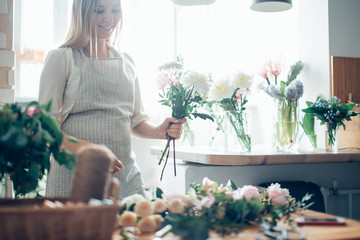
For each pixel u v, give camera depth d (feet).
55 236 2.73
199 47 12.98
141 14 12.00
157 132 6.29
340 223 3.60
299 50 9.80
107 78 5.99
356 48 9.34
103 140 5.85
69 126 5.77
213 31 13.20
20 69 10.85
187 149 8.11
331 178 8.34
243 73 6.95
